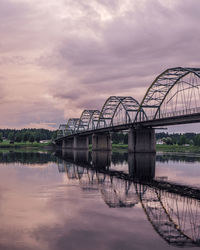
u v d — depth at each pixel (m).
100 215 19.53
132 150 90.62
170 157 84.81
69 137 174.88
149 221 18.34
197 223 18.03
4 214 19.67
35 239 15.04
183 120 65.88
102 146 131.12
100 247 14.02
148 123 83.88
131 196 26.38
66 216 19.25
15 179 36.69
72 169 50.03
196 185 33.50
